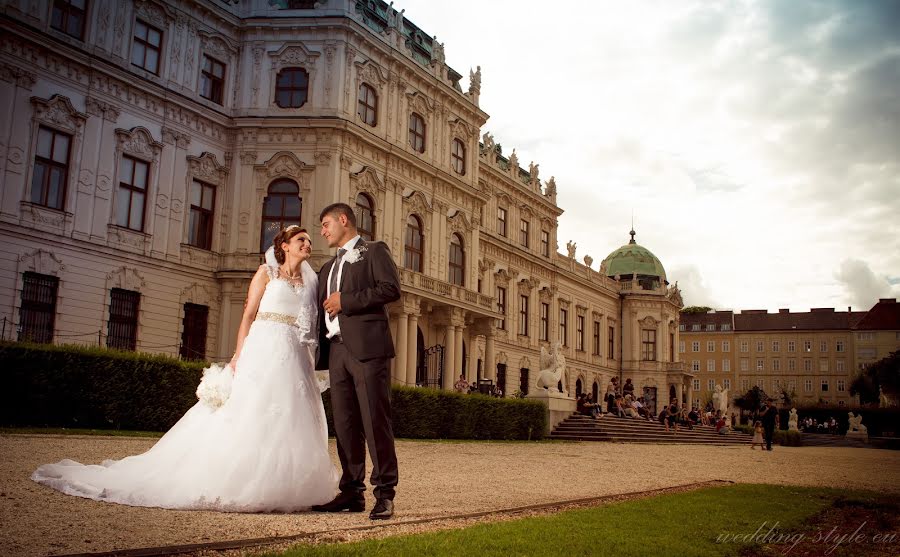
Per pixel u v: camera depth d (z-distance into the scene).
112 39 30.00
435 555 5.10
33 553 4.89
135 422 18.38
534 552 5.41
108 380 17.80
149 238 30.86
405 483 10.69
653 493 10.68
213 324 33.22
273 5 35.34
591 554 5.46
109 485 6.92
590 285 67.38
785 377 119.50
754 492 11.02
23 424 16.52
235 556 5.06
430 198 40.19
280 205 33.94
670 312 77.00
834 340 118.19
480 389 38.59
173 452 7.02
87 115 28.95
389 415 7.03
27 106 26.94
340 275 7.20
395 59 37.62
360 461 7.26
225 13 34.41
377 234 36.00
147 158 31.11
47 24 27.59
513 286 54.75
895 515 9.29
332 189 33.53
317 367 7.50
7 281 26.06
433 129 40.94
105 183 29.47
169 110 32.03
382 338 7.04
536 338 57.59
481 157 51.16
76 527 5.69
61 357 17.02
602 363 69.62
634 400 46.50
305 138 34.09
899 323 115.12
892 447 50.56
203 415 7.16
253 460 6.85
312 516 6.79
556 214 62.28
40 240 27.05
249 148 34.19
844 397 116.25
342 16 34.59
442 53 42.09
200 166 33.19
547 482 11.98
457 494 9.53
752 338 122.06
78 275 28.23
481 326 44.00
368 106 36.47
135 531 5.68
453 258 42.44
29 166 26.91
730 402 120.62
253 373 7.15
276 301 7.41
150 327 30.69
